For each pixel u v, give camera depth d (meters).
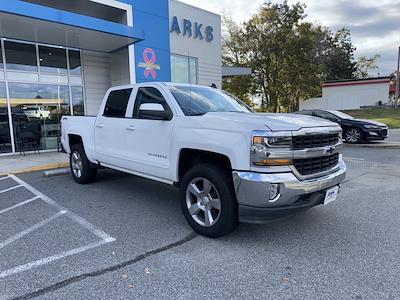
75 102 13.24
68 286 3.03
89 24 10.02
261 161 3.54
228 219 3.86
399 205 5.46
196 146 4.13
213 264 3.44
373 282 3.07
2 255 3.66
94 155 6.40
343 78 55.12
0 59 11.18
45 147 12.35
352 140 14.21
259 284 3.05
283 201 3.57
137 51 12.85
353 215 4.95
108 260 3.53
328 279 3.13
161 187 6.75
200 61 17.94
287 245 3.89
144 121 5.04
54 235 4.22
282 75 33.53
